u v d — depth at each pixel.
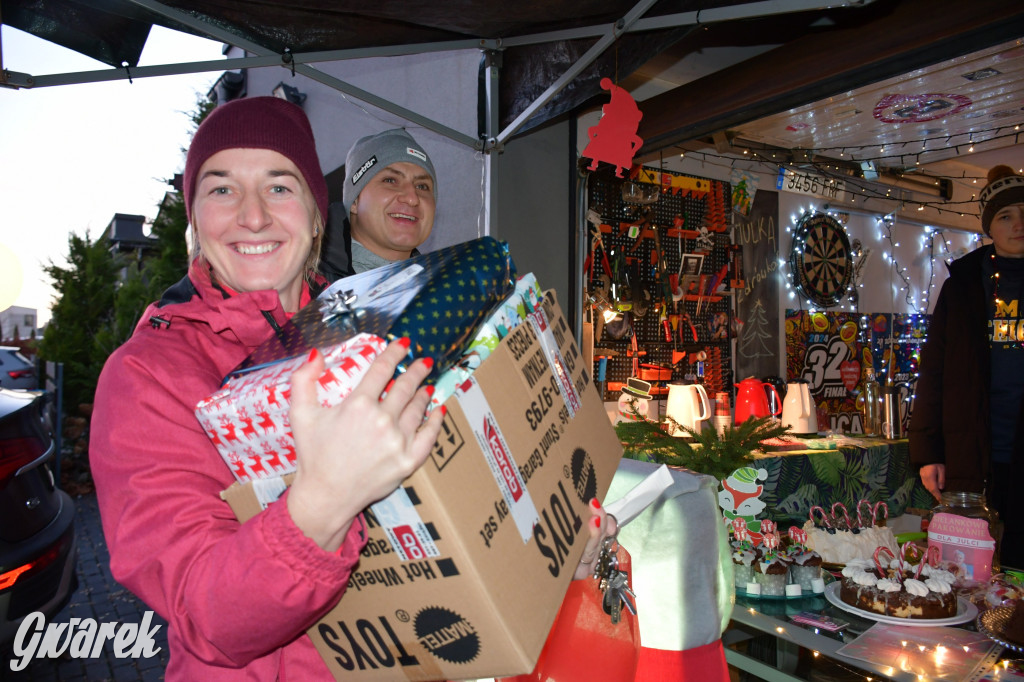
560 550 0.78
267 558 0.54
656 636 1.36
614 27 1.96
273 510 0.56
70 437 7.16
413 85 3.91
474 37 2.34
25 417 2.71
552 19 2.05
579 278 3.24
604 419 1.02
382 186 2.00
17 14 1.69
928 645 1.37
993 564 1.80
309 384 0.55
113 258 8.78
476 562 0.63
